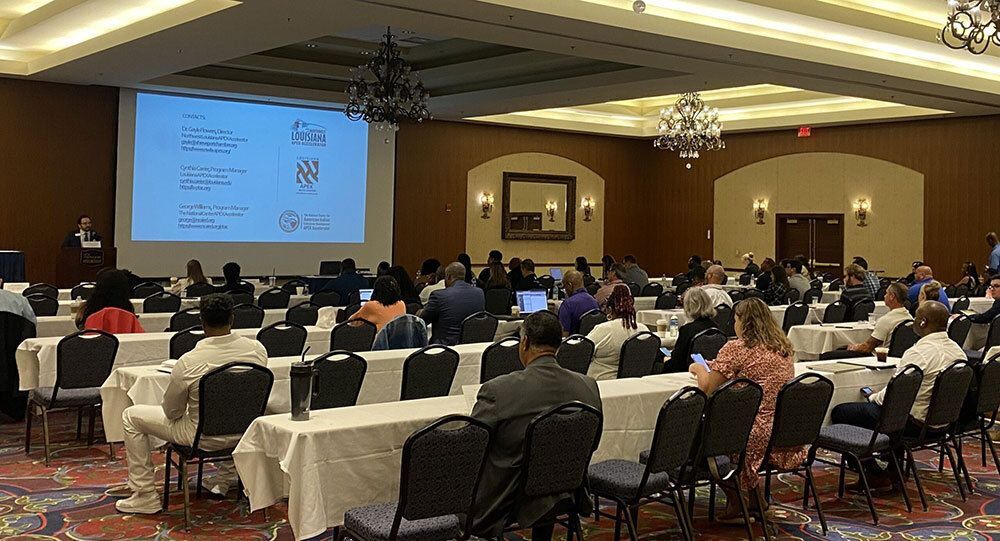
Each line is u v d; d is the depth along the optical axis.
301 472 3.89
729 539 4.94
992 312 9.77
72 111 15.38
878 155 18.94
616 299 6.86
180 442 4.84
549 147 21.41
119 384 5.74
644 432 4.98
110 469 6.02
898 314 8.09
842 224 19.50
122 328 6.94
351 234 18.19
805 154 20.00
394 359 6.09
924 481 6.25
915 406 5.71
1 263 12.82
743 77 13.47
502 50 14.71
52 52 14.26
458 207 20.22
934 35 12.43
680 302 12.55
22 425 7.35
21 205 15.06
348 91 13.11
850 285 11.84
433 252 19.91
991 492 6.00
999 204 17.33
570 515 4.05
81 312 7.05
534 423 3.68
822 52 12.26
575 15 10.08
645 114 21.75
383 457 4.12
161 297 9.87
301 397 4.14
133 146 15.80
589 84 14.68
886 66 13.05
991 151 17.44
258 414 4.90
